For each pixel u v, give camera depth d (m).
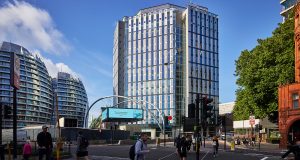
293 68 54.81
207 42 152.50
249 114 63.62
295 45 52.00
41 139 18.59
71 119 45.38
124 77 157.38
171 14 149.00
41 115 178.50
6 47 158.75
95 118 141.12
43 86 181.62
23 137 49.50
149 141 77.94
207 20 153.50
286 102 49.44
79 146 20.06
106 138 69.50
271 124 78.62
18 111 160.88
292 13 58.75
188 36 147.50
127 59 156.75
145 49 152.88
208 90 150.88
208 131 117.12
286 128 49.25
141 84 152.25
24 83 165.88
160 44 149.88
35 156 28.39
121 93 159.62
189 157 33.56
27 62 169.62
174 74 146.25
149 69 151.25
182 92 146.50
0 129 24.62
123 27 161.50
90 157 33.09
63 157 29.25
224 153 41.03
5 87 154.00
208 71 151.75
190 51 147.38
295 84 48.28
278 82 54.91
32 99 170.38
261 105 58.72
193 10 149.38
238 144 67.56
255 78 58.81
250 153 41.19
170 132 136.75
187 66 146.38
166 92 146.38
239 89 71.75
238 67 69.12
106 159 31.05
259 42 63.69
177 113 144.25
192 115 20.80
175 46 147.38
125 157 33.47
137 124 141.12
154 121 145.00
